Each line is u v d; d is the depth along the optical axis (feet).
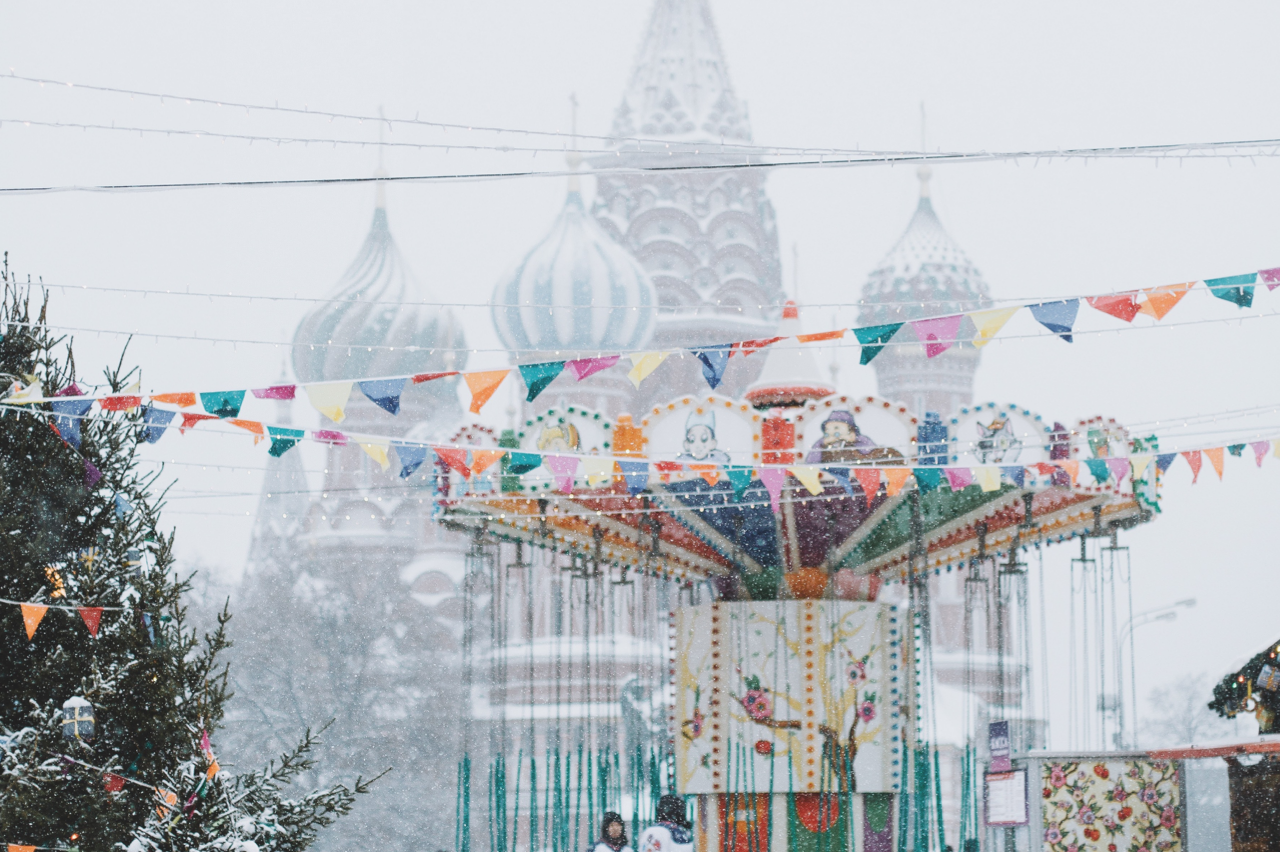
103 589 37.04
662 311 262.67
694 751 66.13
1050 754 55.77
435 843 179.22
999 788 57.57
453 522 68.64
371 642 197.98
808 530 64.44
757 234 271.28
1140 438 60.59
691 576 74.79
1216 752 50.14
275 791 38.96
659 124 273.13
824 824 65.05
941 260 276.00
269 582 207.00
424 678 192.44
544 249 258.16
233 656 193.47
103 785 34.88
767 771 64.90
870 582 69.36
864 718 65.26
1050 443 55.88
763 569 67.92
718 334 262.88
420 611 213.05
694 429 61.21
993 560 73.31
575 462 43.42
